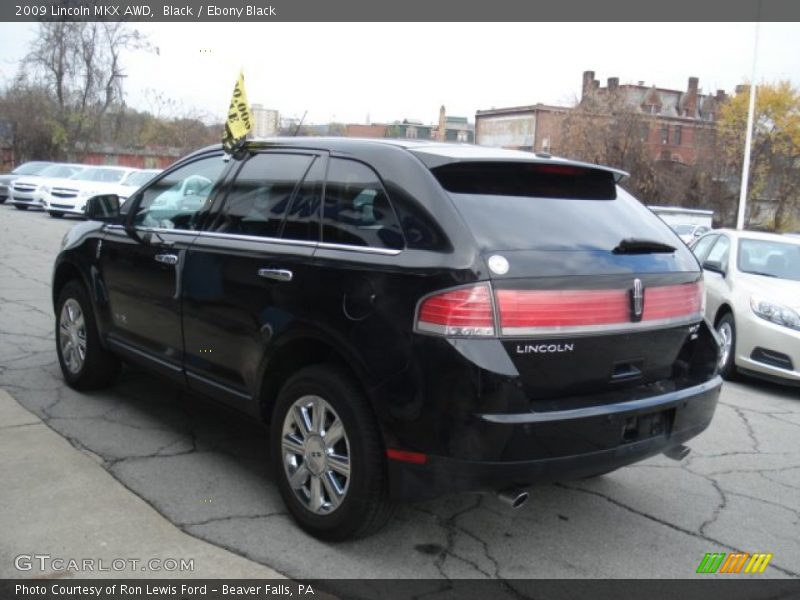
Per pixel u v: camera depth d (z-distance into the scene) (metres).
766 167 46.28
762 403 7.20
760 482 4.92
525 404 3.17
